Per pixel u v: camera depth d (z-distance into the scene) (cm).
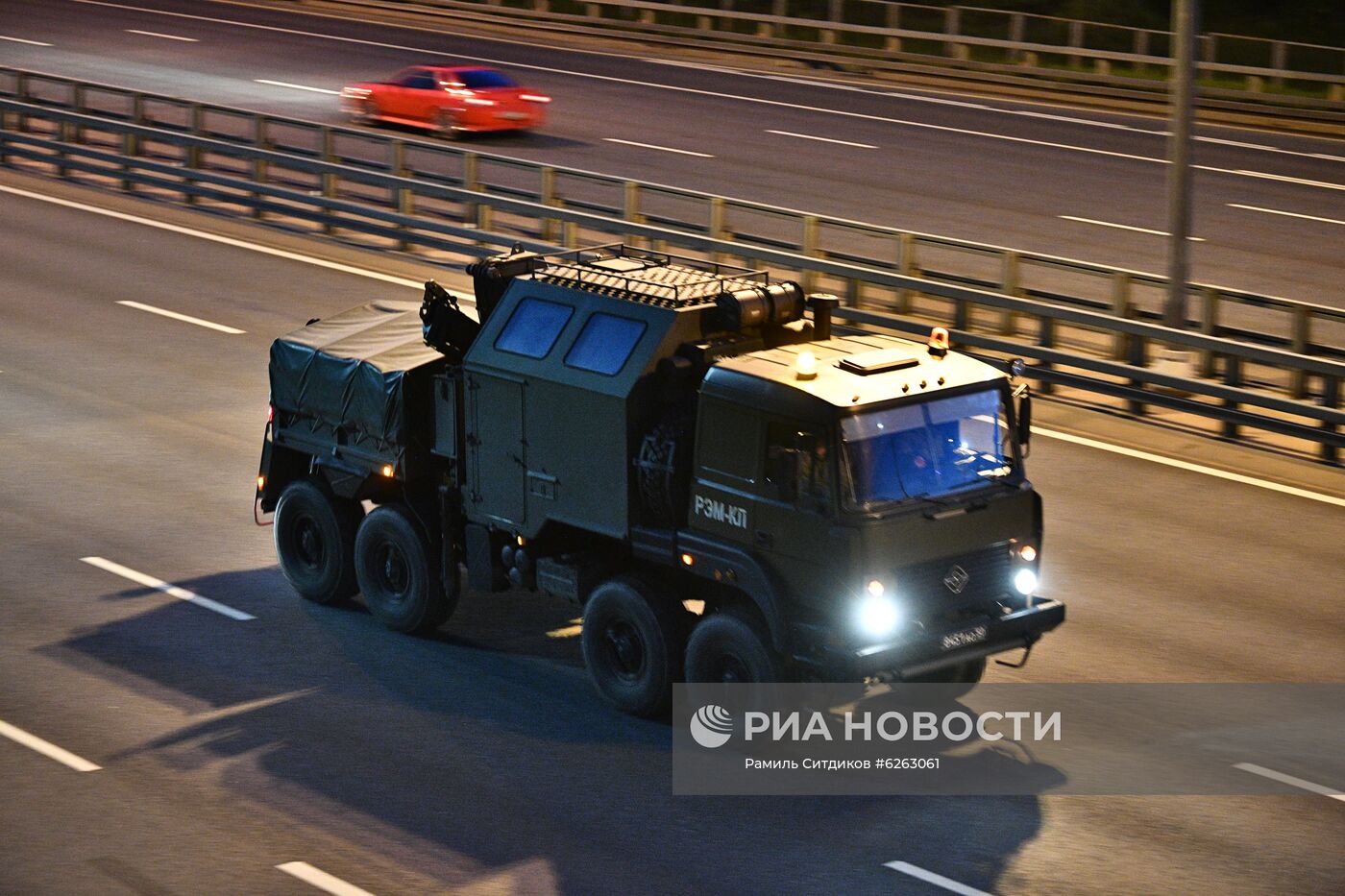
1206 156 10744
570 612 4169
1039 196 9481
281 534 4231
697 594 3566
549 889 2873
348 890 2870
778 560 3269
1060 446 5538
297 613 4138
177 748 3412
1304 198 9544
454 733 3491
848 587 3175
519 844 3033
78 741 3438
